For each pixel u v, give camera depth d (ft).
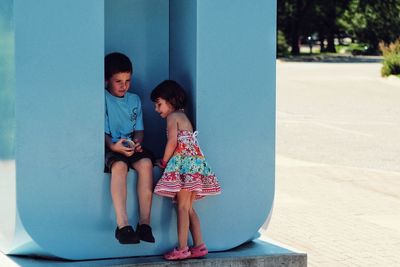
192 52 18.39
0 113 18.38
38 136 17.07
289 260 18.57
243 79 18.57
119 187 17.15
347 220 26.40
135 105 18.42
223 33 18.34
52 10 16.99
